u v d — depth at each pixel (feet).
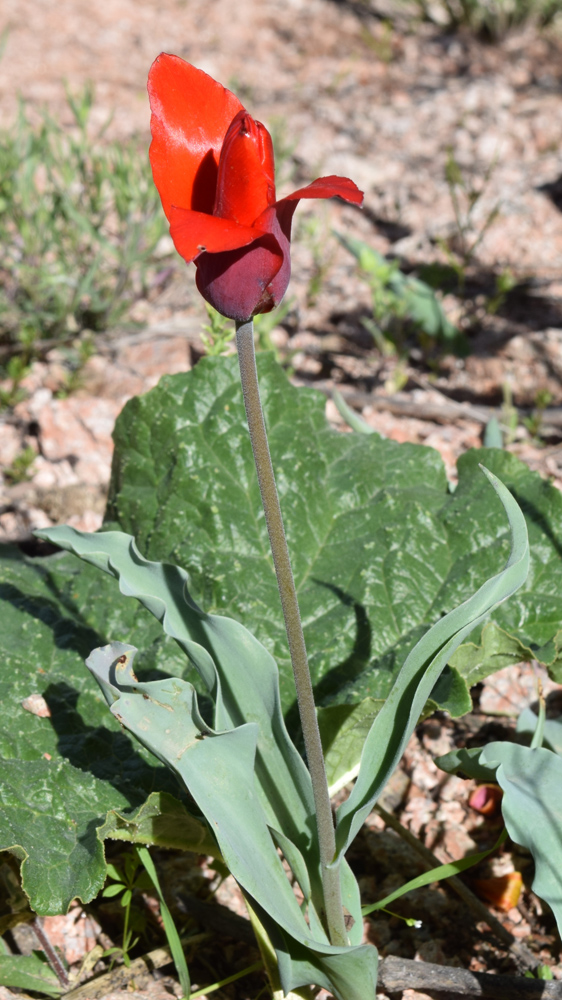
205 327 10.39
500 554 8.21
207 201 4.51
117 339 15.97
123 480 9.43
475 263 18.21
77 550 6.34
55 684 7.84
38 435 13.88
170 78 4.42
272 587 8.55
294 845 6.09
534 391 15.08
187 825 6.47
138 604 8.65
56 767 6.88
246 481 9.08
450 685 6.84
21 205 15.44
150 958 7.32
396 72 25.31
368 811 5.57
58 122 21.31
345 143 21.74
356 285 18.07
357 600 8.36
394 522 8.79
